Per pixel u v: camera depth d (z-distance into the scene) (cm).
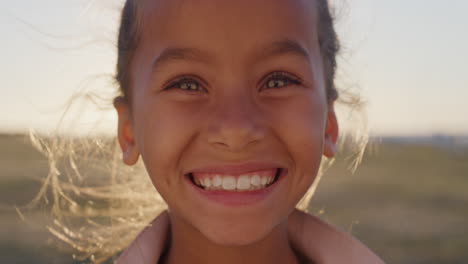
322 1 42
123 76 43
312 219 46
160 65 36
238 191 35
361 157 53
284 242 41
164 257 43
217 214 35
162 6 36
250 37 34
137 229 56
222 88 34
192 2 35
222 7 34
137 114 39
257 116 34
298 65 36
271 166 35
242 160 34
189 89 35
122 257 40
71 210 63
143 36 38
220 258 38
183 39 34
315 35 39
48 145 52
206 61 34
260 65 34
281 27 35
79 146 52
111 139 53
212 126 34
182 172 36
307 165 36
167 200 37
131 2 42
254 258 39
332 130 44
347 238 44
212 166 35
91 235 61
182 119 35
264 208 35
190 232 39
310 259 46
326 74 42
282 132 35
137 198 56
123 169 55
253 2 34
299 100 36
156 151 36
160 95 36
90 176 53
